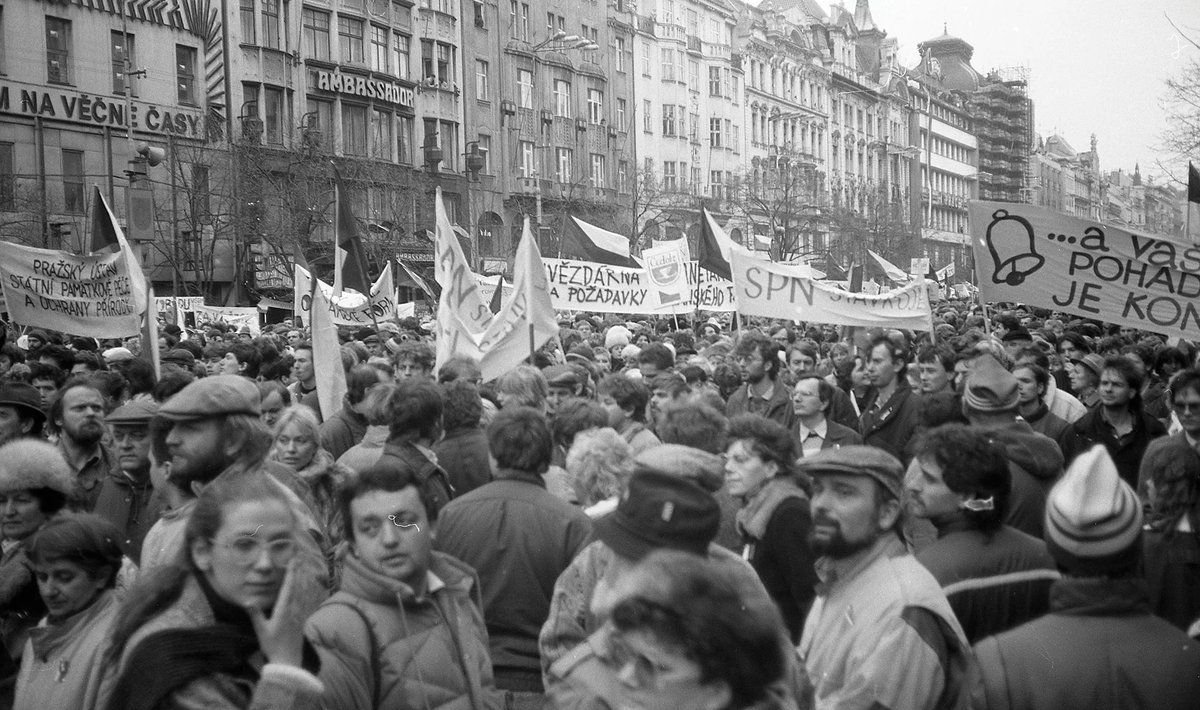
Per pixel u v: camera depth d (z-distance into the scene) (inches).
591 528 176.6
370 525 135.8
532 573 173.2
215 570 105.2
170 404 165.8
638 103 2723.9
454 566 146.5
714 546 140.9
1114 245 331.6
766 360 366.6
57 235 1326.3
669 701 77.8
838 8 4315.9
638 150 2721.5
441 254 396.2
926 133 4896.7
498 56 2193.7
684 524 119.6
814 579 173.8
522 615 173.0
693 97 2962.6
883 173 4458.7
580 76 2455.7
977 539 150.7
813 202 3169.3
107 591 144.6
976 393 218.1
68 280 447.2
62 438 257.1
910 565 137.8
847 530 138.4
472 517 177.5
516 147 2236.7
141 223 1218.0
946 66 5979.3
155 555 165.2
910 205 4690.0
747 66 3299.7
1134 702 112.6
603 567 150.9
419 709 132.4
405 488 137.2
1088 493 117.2
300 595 105.3
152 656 101.2
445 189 1975.9
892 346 332.8
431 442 220.7
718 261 622.8
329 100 1770.4
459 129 2068.2
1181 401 240.5
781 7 4082.2
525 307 371.6
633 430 268.2
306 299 709.9
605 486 194.7
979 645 120.7
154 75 1525.6
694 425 208.4
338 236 546.9
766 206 2829.7
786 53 3565.5
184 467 165.8
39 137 1337.4
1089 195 6948.8
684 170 2903.5
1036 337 525.7
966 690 122.3
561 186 2341.3
